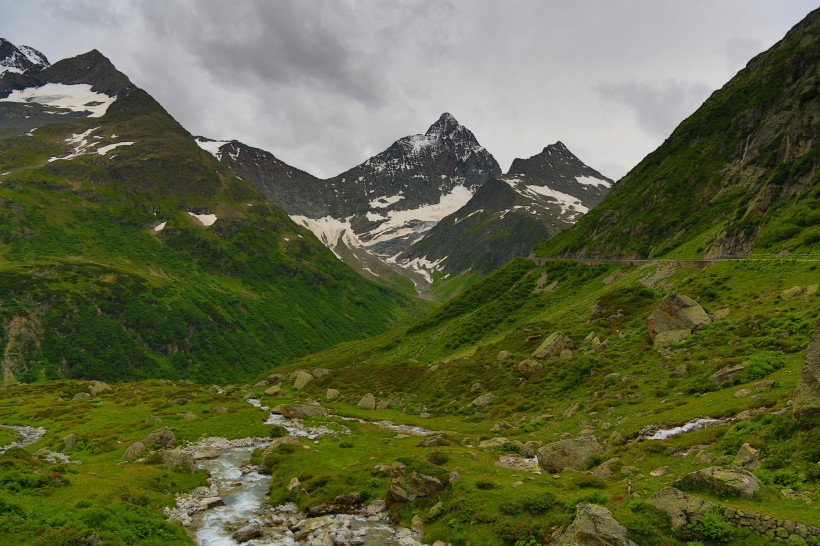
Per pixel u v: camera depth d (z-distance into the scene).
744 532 23.66
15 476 38.62
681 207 171.00
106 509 35.03
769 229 98.19
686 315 73.19
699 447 36.47
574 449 41.84
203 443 67.62
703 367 56.41
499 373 94.81
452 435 66.44
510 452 50.78
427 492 37.75
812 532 22.25
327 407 103.69
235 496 46.09
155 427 75.69
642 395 56.91
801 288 65.94
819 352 31.83
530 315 155.00
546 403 71.31
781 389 41.00
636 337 80.25
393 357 168.75
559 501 31.02
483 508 32.94
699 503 25.75
